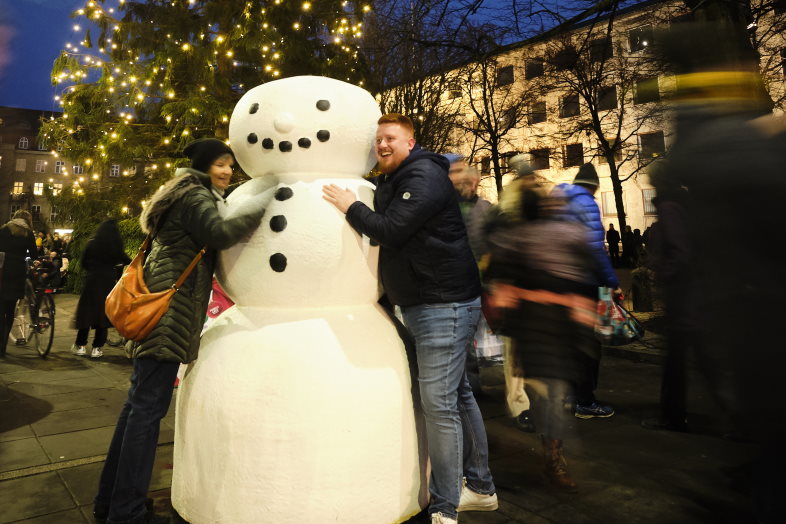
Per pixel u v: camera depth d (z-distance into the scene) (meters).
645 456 3.24
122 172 12.22
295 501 2.06
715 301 1.41
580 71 14.71
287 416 2.09
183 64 11.01
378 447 2.19
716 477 2.93
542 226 2.79
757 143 1.36
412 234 2.22
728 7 5.95
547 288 2.78
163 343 2.24
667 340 1.74
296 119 2.36
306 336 2.22
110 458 2.46
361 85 12.78
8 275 6.14
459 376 2.35
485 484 2.57
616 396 4.62
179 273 2.29
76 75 10.49
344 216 2.32
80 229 12.69
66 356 6.65
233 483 2.10
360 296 2.42
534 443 3.55
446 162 2.34
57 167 48.09
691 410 4.03
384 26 12.06
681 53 1.53
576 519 2.51
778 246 1.31
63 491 2.77
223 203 2.41
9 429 3.79
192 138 11.05
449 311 2.29
